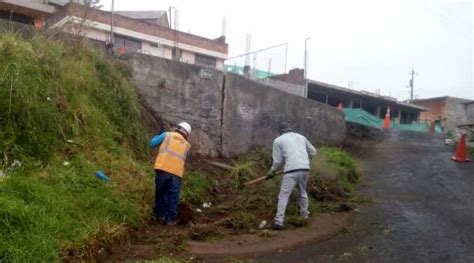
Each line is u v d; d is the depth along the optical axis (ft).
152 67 30.66
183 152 21.70
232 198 26.11
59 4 65.92
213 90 33.01
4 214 14.20
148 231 19.48
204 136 32.27
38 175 18.26
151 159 26.32
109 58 29.27
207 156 31.94
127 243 17.63
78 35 27.81
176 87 31.40
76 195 18.07
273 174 23.68
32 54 23.13
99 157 21.80
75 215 16.79
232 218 21.76
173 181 20.97
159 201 21.12
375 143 49.39
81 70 25.21
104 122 24.21
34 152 19.56
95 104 24.88
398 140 52.24
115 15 83.66
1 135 19.01
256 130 35.63
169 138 21.65
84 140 22.22
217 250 17.99
